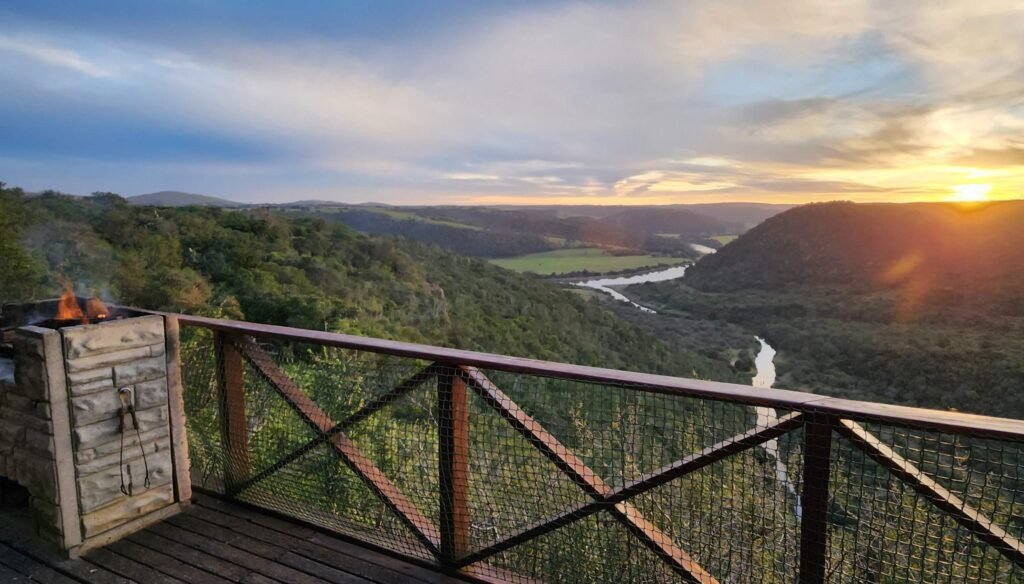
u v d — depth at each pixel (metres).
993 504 1.12
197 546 2.22
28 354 2.11
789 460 1.41
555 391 1.77
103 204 24.72
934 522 1.25
